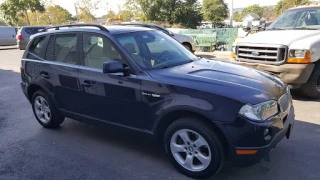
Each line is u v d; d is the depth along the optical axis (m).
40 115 5.29
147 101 3.60
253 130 3.04
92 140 4.71
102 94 4.04
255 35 6.88
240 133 3.07
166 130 3.57
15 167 3.98
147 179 3.55
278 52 5.99
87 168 3.86
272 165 3.70
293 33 6.45
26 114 6.20
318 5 7.19
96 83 4.07
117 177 3.62
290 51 5.88
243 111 3.06
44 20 44.16
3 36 23.38
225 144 3.27
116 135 4.87
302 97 6.49
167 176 3.59
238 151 3.12
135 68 3.76
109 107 4.04
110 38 4.07
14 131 5.25
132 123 3.87
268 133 3.15
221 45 15.80
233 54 7.05
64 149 4.44
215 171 3.32
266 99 3.20
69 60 4.53
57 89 4.68
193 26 44.91
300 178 3.41
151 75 3.64
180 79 3.47
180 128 3.43
